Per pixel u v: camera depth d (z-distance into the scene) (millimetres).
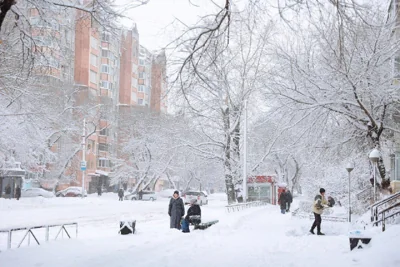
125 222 17344
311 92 22641
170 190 70750
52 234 19703
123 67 84312
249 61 37969
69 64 20172
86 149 73312
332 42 17656
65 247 13000
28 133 39031
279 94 23281
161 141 55562
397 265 9875
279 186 55906
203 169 58375
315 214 18594
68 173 66625
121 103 84250
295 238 16469
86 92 66500
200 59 12469
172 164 61906
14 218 27969
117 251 12242
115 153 74500
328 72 21828
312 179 33875
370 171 25484
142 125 64938
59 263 10391
